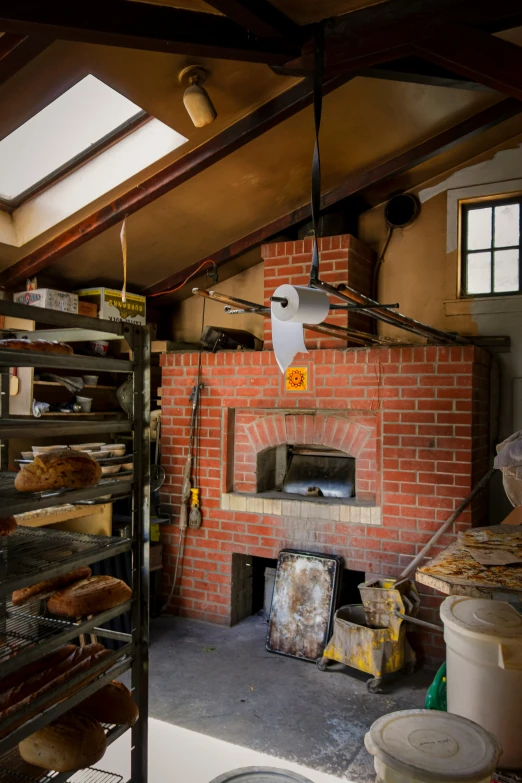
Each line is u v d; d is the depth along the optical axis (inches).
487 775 62.1
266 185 156.5
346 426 157.6
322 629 146.3
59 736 63.9
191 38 93.4
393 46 93.6
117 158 139.6
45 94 112.4
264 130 129.6
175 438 176.7
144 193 144.1
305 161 149.9
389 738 68.6
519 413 160.2
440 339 137.7
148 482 77.7
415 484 146.1
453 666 95.7
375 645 130.0
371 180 159.8
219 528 169.5
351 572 177.3
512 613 97.5
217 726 115.5
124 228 155.2
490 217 166.2
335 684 134.1
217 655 148.9
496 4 86.0
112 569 148.1
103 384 203.9
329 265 162.1
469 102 137.4
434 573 82.2
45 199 150.7
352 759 105.0
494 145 161.8
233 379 168.4
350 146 147.2
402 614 131.6
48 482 68.9
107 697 71.6
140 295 202.1
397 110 135.9
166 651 150.8
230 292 205.2
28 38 92.8
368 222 180.4
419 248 173.0
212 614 170.2
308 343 162.7
